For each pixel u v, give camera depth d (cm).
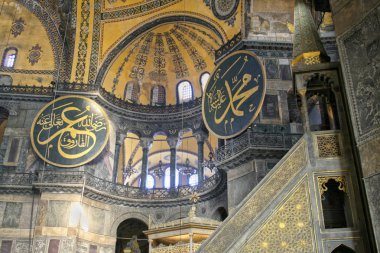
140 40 2120
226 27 1800
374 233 604
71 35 2045
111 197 1856
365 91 670
